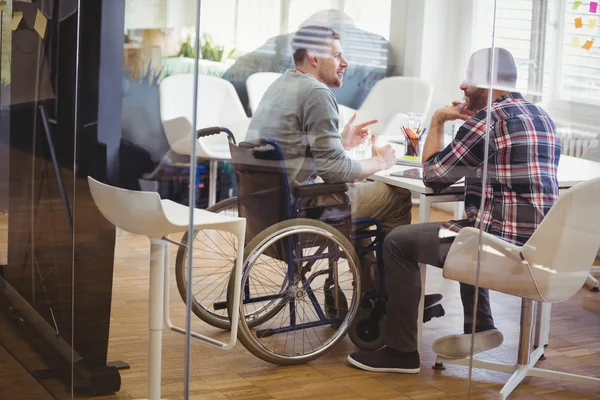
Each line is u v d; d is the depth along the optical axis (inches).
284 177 127.6
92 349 134.0
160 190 123.3
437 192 126.4
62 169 139.3
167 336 126.0
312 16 125.0
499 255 127.4
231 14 123.0
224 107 123.9
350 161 127.3
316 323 131.3
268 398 128.3
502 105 124.9
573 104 128.1
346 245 129.8
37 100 146.7
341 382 131.0
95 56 130.3
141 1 123.6
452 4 123.6
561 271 131.4
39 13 146.1
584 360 135.0
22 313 157.9
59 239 141.9
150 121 123.2
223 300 127.5
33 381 153.0
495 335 129.1
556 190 128.6
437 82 124.9
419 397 129.8
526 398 132.6
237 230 126.4
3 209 163.9
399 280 129.1
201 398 127.6
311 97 126.3
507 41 123.9
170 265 124.4
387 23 124.8
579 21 127.3
